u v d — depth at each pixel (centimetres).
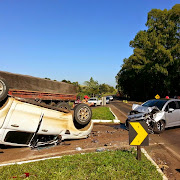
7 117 551
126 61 6769
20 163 477
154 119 927
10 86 896
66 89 1288
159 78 4925
